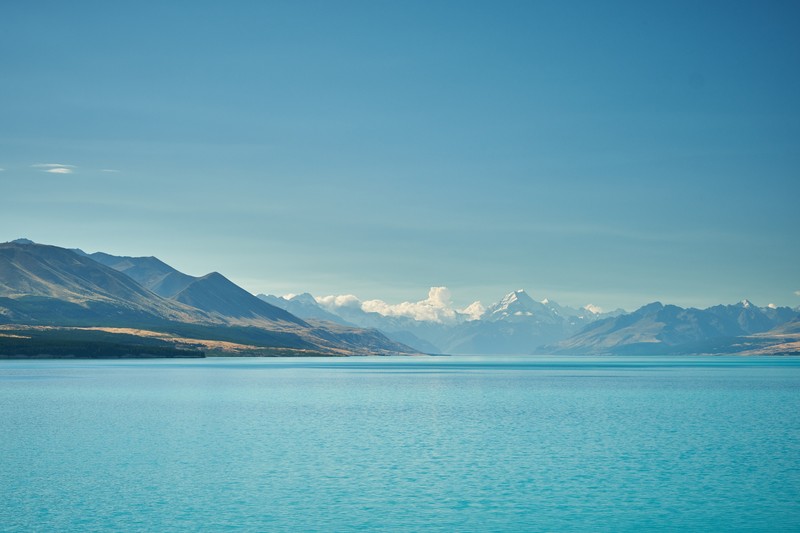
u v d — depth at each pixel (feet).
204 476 217.56
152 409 402.11
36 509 179.11
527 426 338.34
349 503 187.01
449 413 397.80
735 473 224.94
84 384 613.93
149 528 163.73
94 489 200.13
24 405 422.00
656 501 190.39
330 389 597.93
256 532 161.79
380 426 334.85
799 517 175.73
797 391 591.37
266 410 404.57
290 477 216.95
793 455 256.73
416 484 209.15
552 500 191.31
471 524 169.48
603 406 445.37
